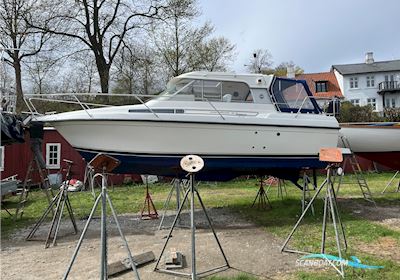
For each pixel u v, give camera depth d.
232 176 8.38
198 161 4.45
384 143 9.66
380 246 5.62
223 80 8.03
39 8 19.27
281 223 7.47
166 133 7.25
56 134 14.96
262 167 7.99
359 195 10.88
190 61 23.67
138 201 10.74
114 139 7.14
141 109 7.33
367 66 43.28
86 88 22.59
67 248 5.98
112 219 8.33
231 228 7.20
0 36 19.20
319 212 8.42
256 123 7.69
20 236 6.88
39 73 20.53
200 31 23.77
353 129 9.47
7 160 14.14
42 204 10.55
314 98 8.76
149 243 6.19
